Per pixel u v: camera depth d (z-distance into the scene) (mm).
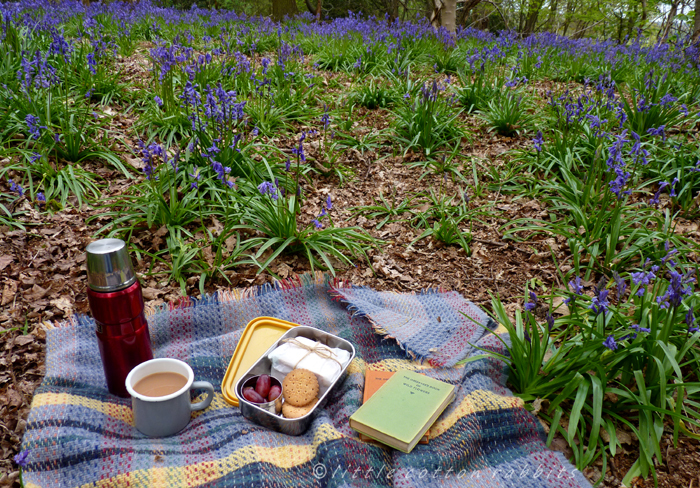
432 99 2062
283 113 2244
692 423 897
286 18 5594
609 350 940
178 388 874
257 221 1414
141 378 880
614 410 948
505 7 8578
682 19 4891
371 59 3137
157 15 4410
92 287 837
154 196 1402
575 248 1360
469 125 2328
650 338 933
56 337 1011
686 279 962
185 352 1013
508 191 1824
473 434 864
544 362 1017
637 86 2715
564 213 1632
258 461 792
